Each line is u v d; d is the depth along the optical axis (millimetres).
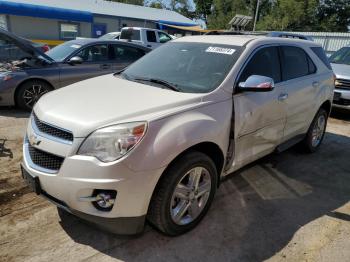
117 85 3365
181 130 2668
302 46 4594
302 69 4480
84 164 2428
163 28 28609
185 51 3826
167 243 2883
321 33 24031
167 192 2672
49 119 2674
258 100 3490
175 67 3629
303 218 3402
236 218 3309
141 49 8422
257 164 4660
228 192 3805
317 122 5062
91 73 7438
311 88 4508
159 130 2578
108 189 2428
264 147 3879
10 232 2902
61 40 24062
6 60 6711
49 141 2596
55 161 2584
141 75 3691
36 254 2672
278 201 3697
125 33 15766
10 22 21766
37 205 3312
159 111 2717
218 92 3119
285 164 4730
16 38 6531
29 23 22469
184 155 2762
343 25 42750
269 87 3117
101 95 3031
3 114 6527
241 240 2990
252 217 3348
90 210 2500
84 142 2463
